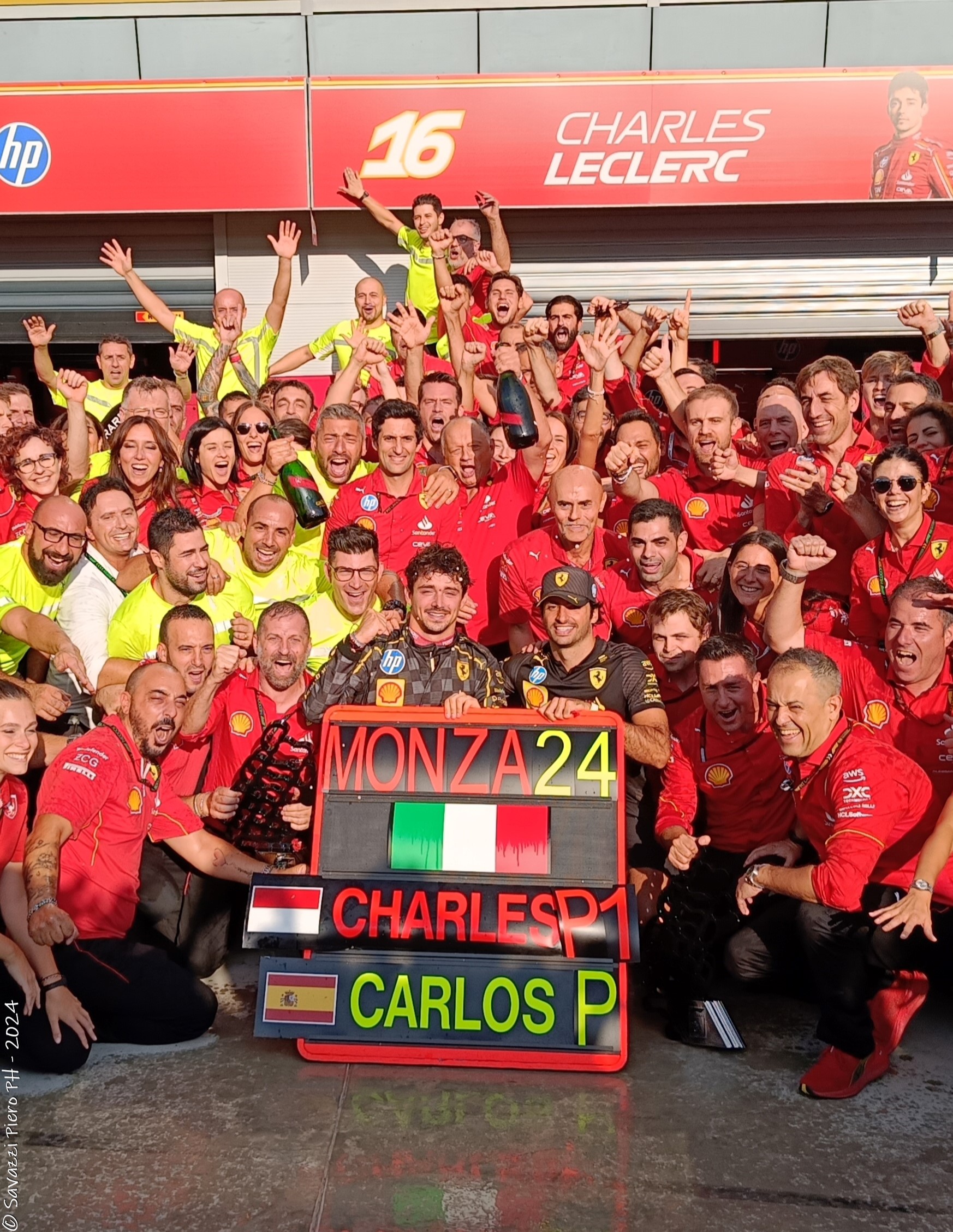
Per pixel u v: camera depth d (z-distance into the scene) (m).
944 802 4.12
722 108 8.82
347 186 9.00
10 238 9.90
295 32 9.13
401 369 7.93
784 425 6.05
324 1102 3.46
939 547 4.66
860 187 8.82
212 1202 2.98
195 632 4.29
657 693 4.34
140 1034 3.81
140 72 9.22
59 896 3.79
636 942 3.68
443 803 3.87
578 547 5.01
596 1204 2.98
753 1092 3.54
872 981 3.73
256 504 5.09
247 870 4.18
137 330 9.97
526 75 8.90
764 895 4.04
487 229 9.56
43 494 5.30
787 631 4.36
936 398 5.59
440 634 4.28
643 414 6.04
